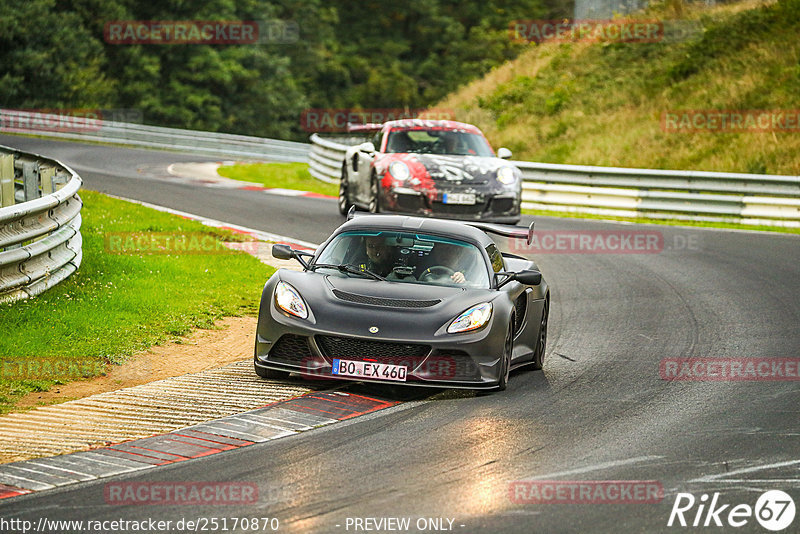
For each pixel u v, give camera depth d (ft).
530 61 501.56
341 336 90.48
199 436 77.66
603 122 385.70
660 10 470.80
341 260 102.27
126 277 137.18
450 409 88.07
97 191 246.47
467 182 182.60
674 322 134.41
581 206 266.16
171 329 114.83
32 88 636.89
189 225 191.72
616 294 155.12
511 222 186.91
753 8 424.46
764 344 120.98
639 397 94.84
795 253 201.16
